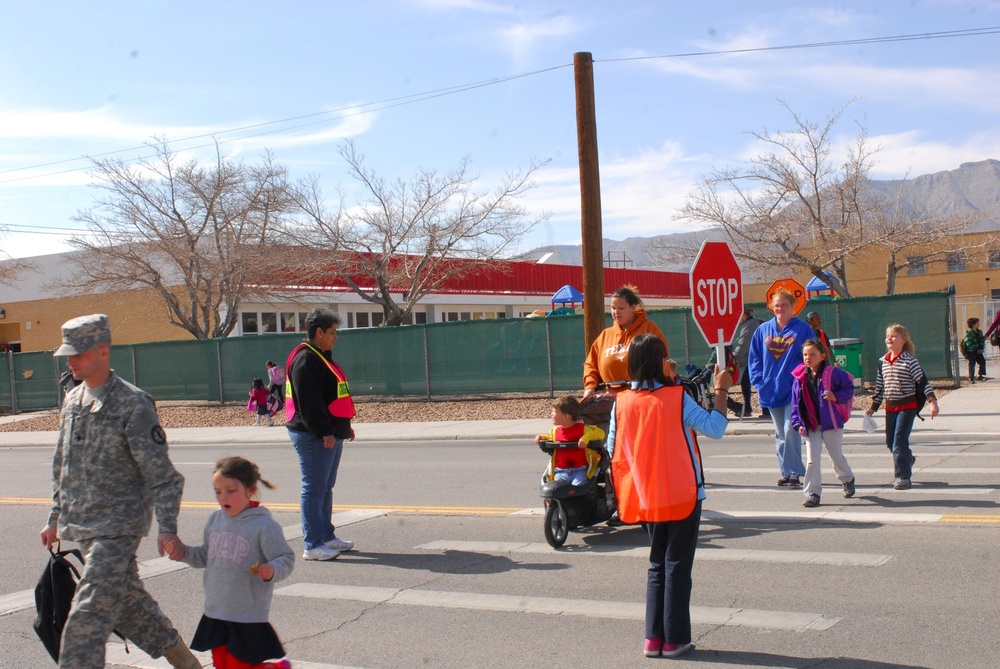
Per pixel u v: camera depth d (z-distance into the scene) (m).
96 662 4.50
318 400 8.11
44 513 11.86
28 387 33.78
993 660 5.07
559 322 24.20
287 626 6.46
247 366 28.48
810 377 9.27
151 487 4.63
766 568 7.16
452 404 24.45
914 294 21.09
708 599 6.47
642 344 5.46
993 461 11.45
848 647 5.39
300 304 36.28
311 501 8.31
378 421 23.41
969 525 8.07
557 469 8.53
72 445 4.73
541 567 7.70
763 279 36.22
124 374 30.55
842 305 21.66
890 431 9.95
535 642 5.84
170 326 39.34
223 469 4.62
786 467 10.45
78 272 37.44
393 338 26.25
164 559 8.73
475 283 43.06
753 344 10.53
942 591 6.32
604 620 6.21
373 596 7.11
